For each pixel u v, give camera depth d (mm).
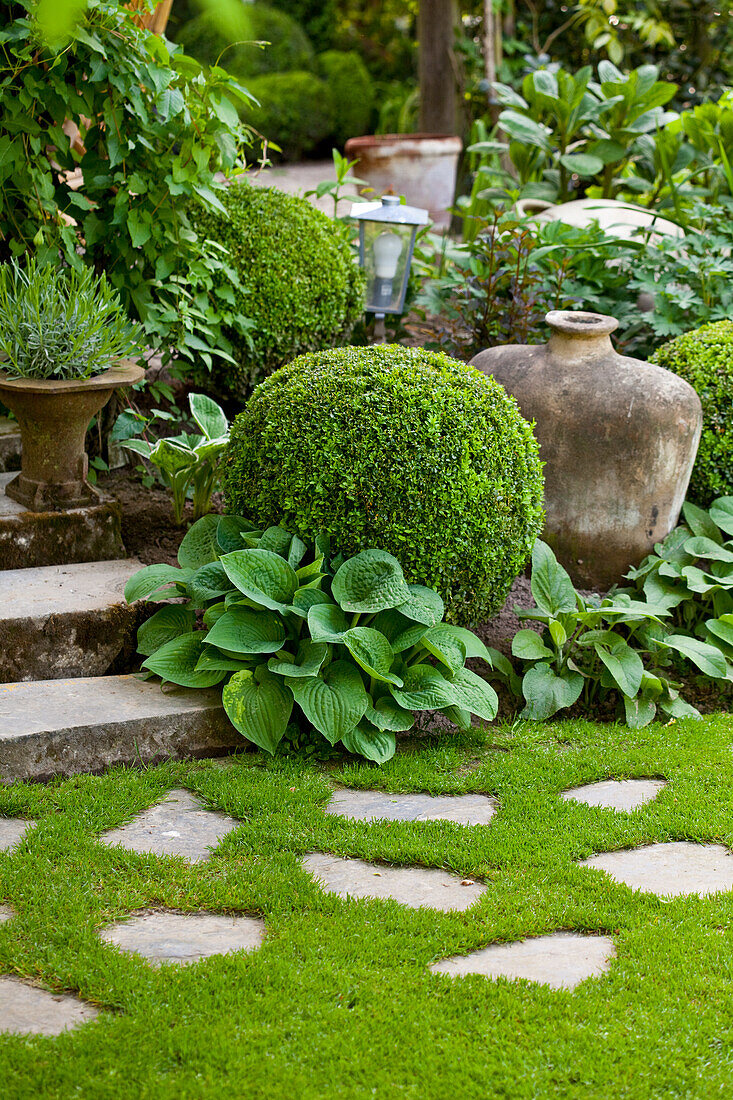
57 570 3951
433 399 3561
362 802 3045
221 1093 1847
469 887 2594
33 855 2613
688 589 4164
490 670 3924
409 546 3520
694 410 4285
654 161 7121
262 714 3264
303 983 2145
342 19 15945
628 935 2367
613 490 4305
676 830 2877
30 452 3996
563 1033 2025
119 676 3564
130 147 4340
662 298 5492
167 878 2557
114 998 2082
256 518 3711
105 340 3812
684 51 10672
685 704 3832
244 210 5180
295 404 3607
